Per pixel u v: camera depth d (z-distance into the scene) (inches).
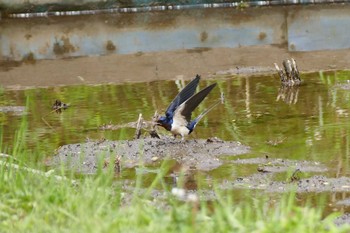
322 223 313.3
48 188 347.3
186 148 516.1
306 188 434.3
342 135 536.4
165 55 836.6
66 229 301.9
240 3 1029.8
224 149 514.0
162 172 419.8
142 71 776.3
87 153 510.6
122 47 887.7
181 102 532.7
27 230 305.7
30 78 773.9
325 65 755.4
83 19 1021.2
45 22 1015.6
